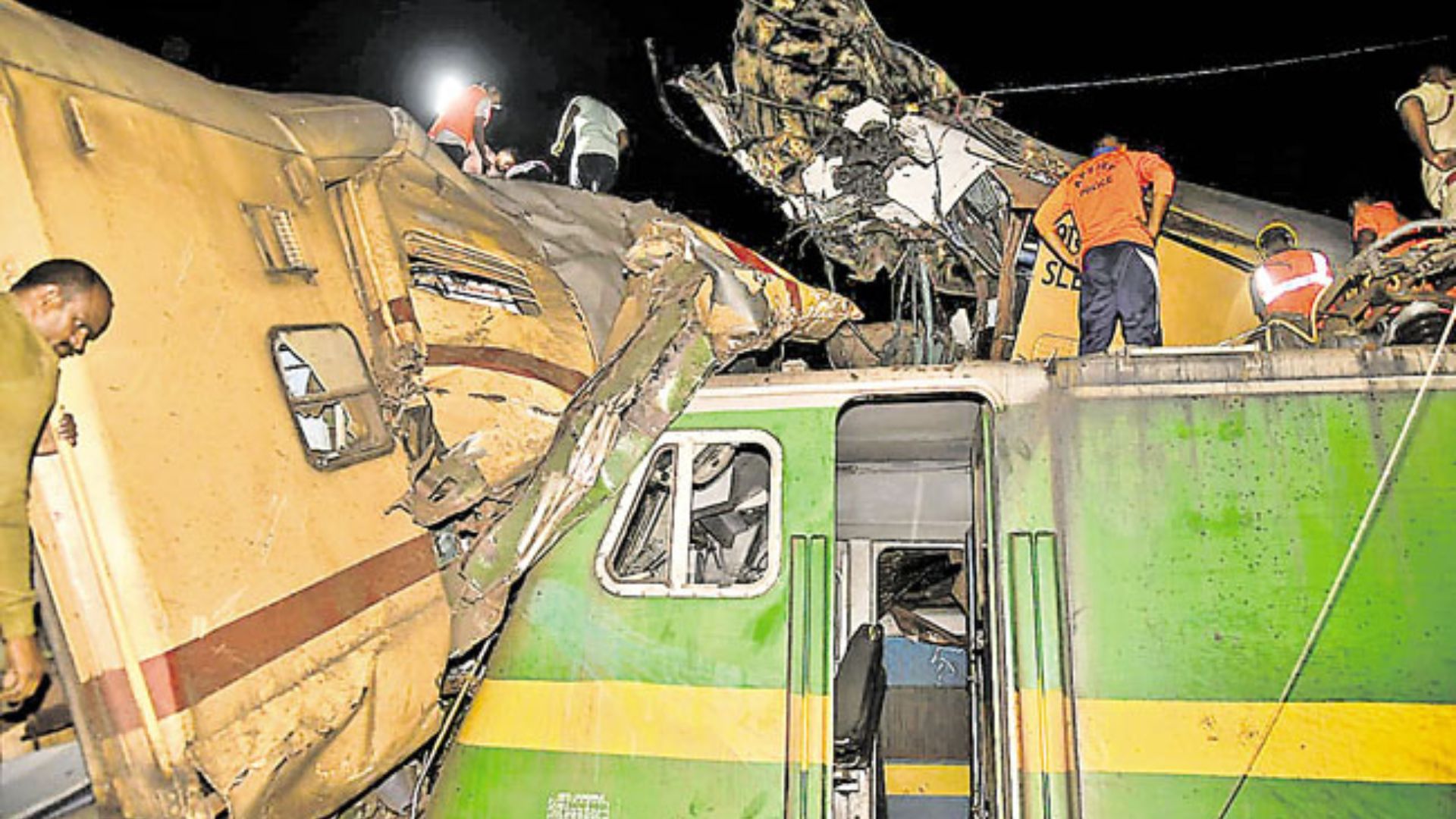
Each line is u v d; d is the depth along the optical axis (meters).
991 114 5.38
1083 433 3.47
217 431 2.72
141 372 2.59
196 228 2.84
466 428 3.50
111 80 2.79
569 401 3.72
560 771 3.46
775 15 5.20
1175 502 3.33
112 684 2.48
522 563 3.50
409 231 3.61
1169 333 5.09
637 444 3.71
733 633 3.51
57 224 2.51
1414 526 3.19
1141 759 3.12
